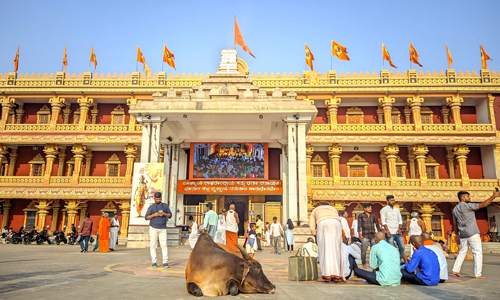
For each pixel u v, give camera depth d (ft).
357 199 94.94
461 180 96.12
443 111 104.17
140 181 62.03
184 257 41.78
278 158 101.35
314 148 102.99
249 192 83.35
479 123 102.32
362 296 17.42
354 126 99.25
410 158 101.86
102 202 103.40
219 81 77.77
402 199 94.38
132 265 31.37
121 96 101.60
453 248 74.84
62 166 104.37
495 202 92.68
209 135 83.41
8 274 23.35
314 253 29.32
